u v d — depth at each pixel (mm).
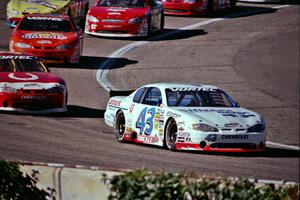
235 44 92438
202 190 20875
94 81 72750
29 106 55531
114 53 85750
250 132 43938
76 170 24234
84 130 51312
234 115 44844
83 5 97875
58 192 24312
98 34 91250
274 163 41844
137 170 21141
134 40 92750
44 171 24391
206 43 92500
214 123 43688
